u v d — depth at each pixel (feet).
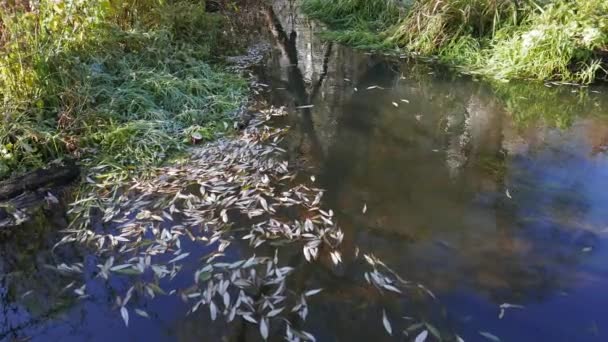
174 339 6.73
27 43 11.80
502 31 18.74
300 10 26.22
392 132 13.14
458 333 6.82
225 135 12.67
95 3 14.34
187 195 10.02
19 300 7.50
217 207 9.70
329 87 16.40
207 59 18.03
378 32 22.11
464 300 7.40
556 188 10.42
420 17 20.18
